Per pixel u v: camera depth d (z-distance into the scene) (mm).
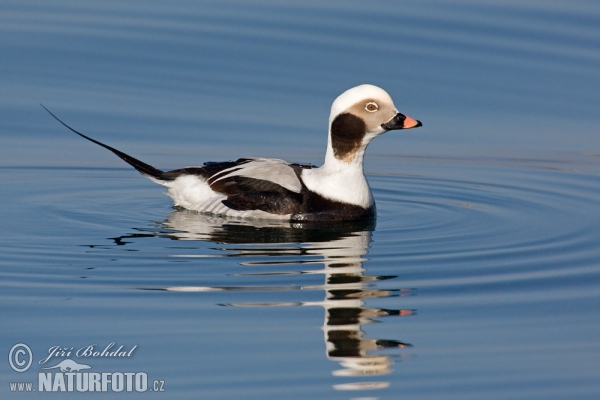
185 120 20812
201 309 11289
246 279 12258
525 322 11156
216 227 14656
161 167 18703
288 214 14930
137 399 9391
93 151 19469
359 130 14898
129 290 11852
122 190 17203
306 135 20406
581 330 10938
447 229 14898
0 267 12633
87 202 16266
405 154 20312
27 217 15156
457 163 19594
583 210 16234
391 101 14922
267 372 9805
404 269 12820
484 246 13938
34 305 11352
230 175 15320
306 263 12961
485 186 18062
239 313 11188
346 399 9312
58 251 13344
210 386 9531
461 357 10242
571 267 13008
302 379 9695
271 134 20344
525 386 9648
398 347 10453
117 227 14625
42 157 18969
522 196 17281
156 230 14461
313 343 10430
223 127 20562
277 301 11555
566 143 20422
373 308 11438
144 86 22016
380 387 9586
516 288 12188
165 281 12164
